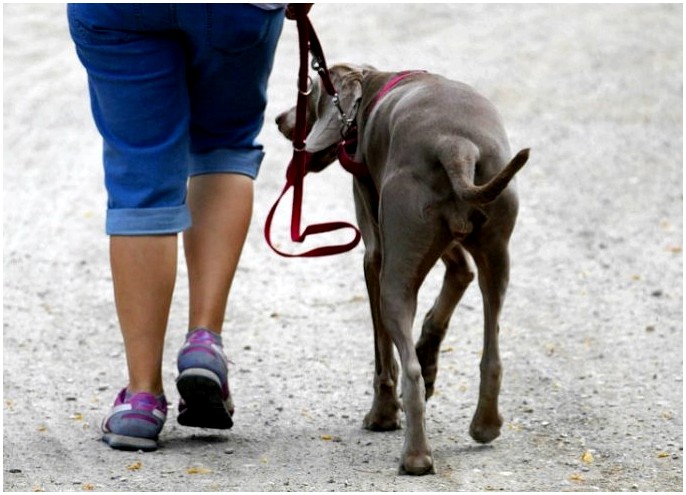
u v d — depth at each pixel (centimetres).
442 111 787
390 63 2312
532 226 1500
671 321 1173
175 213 866
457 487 749
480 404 831
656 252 1394
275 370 1062
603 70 2219
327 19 2666
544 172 1708
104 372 1062
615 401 952
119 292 870
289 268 1380
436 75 859
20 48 2525
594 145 1814
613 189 1625
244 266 1386
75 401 983
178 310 1235
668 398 956
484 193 723
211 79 880
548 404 948
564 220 1518
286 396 993
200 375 834
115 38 840
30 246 1462
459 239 786
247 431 902
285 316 1222
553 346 1110
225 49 857
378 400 890
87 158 1847
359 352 1112
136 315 868
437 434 879
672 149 1783
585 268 1349
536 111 2000
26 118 2058
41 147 1898
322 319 1212
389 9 2748
